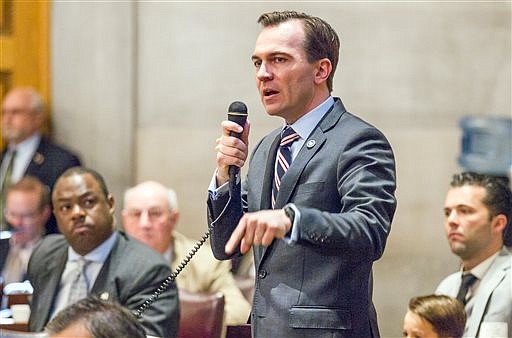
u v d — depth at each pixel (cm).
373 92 1516
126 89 1538
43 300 1027
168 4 1535
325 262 694
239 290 1216
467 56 1512
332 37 716
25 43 1559
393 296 1504
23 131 1513
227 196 712
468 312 979
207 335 1027
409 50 1511
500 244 994
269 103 709
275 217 620
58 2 1549
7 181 1507
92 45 1542
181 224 1533
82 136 1548
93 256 1021
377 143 691
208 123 1536
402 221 1511
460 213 996
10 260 1373
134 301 993
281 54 702
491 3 1511
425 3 1512
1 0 1554
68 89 1549
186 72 1538
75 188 1018
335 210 690
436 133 1510
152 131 1540
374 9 1512
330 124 707
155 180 1540
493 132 1484
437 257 1504
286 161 716
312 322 688
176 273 760
